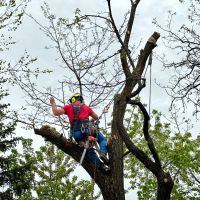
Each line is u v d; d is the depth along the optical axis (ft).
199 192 106.93
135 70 47.88
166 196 43.65
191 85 54.60
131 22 51.06
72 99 50.80
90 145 47.52
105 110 49.75
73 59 58.65
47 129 47.75
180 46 56.03
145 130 44.24
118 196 45.73
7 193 94.68
